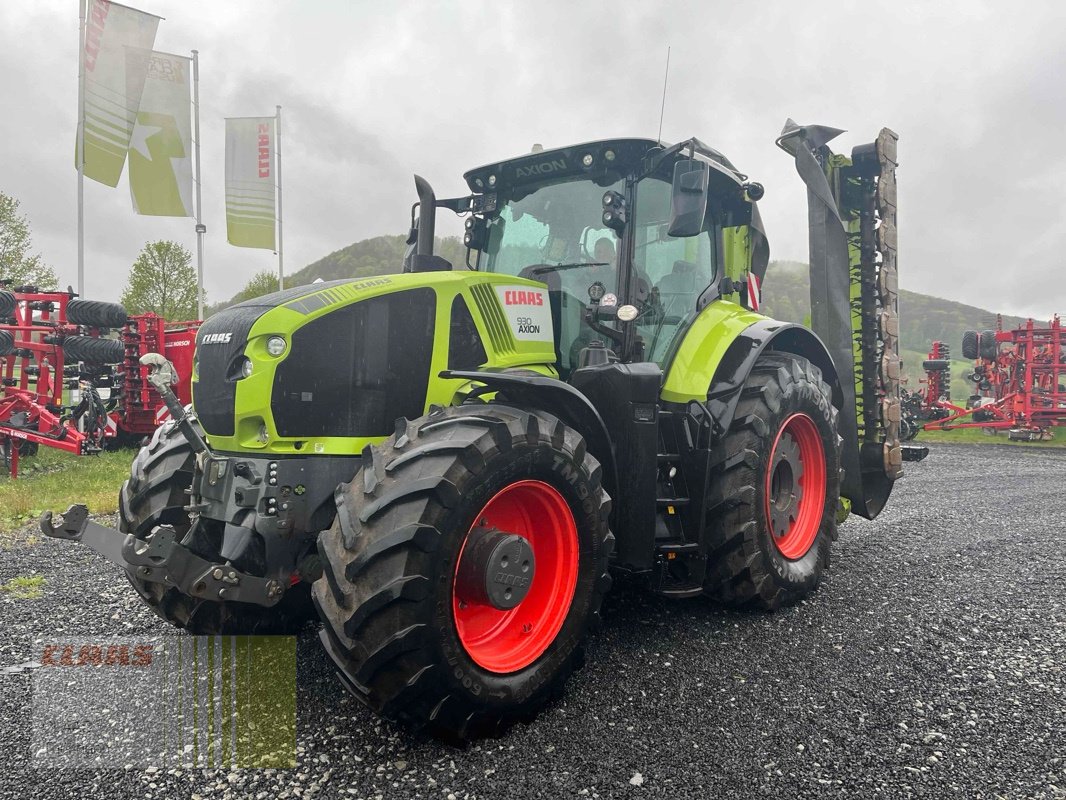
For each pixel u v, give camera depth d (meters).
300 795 2.06
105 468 8.59
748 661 3.04
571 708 2.61
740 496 3.46
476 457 2.36
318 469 2.61
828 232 4.62
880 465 4.82
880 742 2.38
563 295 3.48
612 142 3.31
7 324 9.59
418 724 2.30
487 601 2.40
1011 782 2.15
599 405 3.07
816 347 4.37
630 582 4.11
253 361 2.56
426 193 3.91
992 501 7.37
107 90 12.62
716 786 2.12
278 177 15.50
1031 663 3.03
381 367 2.75
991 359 16.41
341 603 2.23
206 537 2.68
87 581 4.09
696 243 3.92
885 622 3.54
